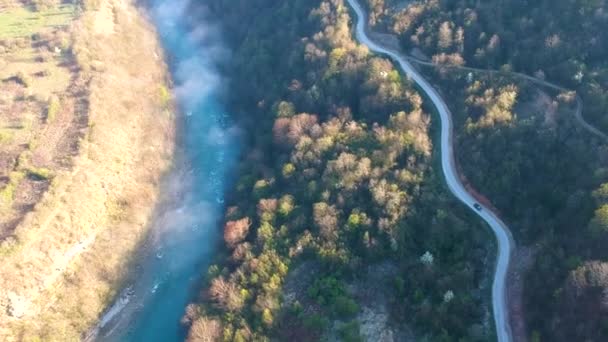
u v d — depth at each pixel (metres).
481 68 171.50
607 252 113.81
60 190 158.75
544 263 122.25
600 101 143.62
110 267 158.38
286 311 135.12
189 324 139.38
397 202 141.75
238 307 135.00
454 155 155.25
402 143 153.12
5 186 157.75
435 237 137.75
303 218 148.75
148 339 147.12
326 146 162.00
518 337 119.88
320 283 137.88
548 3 168.00
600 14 156.88
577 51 157.62
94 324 148.75
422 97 171.88
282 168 164.75
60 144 173.50
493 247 136.62
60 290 148.88
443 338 121.69
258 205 156.12
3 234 147.88
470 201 145.62
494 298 127.50
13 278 142.12
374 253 139.25
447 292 125.44
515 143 144.38
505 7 174.50
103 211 166.62
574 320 108.94
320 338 128.75
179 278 160.62
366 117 170.88
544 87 160.62
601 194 120.94
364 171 150.00
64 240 154.00
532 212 136.38
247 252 145.50
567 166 136.38
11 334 137.62
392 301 133.88
